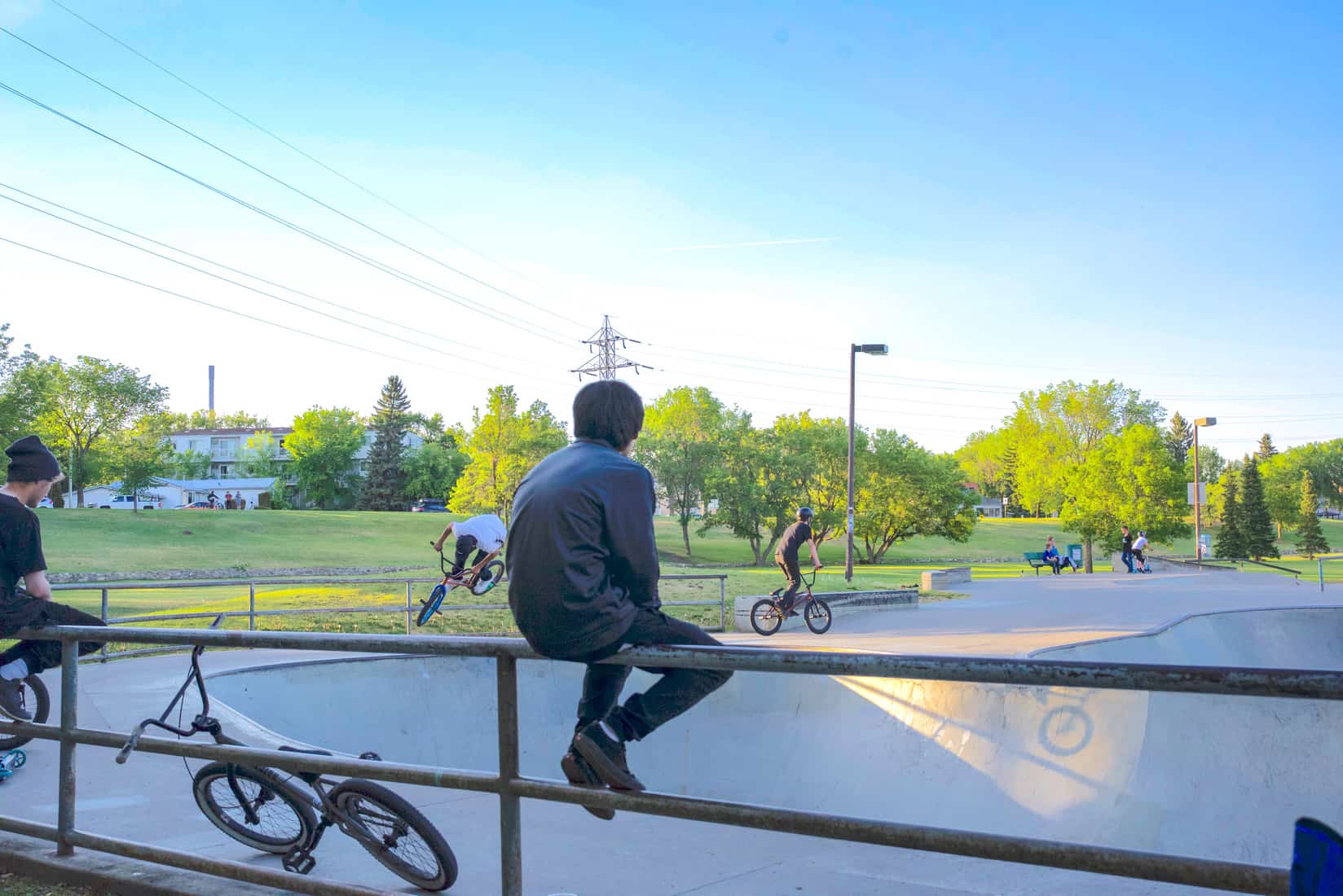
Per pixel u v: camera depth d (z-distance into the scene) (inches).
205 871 143.8
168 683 403.5
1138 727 404.8
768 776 432.5
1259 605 851.4
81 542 1749.5
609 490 104.1
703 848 185.8
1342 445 5383.9
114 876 153.8
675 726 461.1
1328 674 76.8
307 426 3983.8
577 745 111.7
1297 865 67.3
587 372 2140.7
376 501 3858.3
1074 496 2124.8
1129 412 2640.3
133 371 2864.2
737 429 2476.6
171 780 249.8
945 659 92.6
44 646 217.2
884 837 97.5
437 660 466.3
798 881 165.3
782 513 2364.7
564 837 194.1
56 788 241.8
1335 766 418.3
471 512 2108.8
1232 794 402.0
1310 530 3152.1
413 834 157.5
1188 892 156.3
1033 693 402.9
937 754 404.5
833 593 796.0
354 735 426.0
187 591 1043.3
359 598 751.1
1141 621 696.4
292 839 180.7
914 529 2541.8
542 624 103.0
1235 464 5152.6
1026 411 2586.1
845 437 2458.2
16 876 165.3
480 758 453.1
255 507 4217.5
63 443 2805.1
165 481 4062.5
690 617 732.0
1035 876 166.4
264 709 401.7
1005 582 1256.2
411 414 4598.9
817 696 442.3
